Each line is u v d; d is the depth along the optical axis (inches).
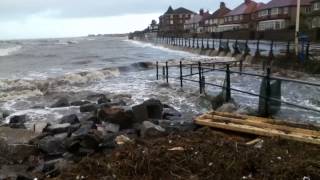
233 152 249.4
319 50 1025.5
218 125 322.7
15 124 424.2
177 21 6437.0
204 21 5246.1
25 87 772.6
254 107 448.8
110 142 312.3
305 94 577.6
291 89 629.3
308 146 267.6
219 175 219.5
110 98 606.9
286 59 939.3
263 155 244.5
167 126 359.3
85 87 779.4
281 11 3248.0
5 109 555.8
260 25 3590.1
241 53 1279.5
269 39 2130.9
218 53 1473.9
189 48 1925.4
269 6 3449.8
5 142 323.3
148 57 1718.8
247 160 233.9
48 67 1341.0
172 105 531.5
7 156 298.2
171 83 742.5
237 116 347.3
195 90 625.6
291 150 259.3
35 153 309.6
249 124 322.3
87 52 2571.4
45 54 2345.0
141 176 222.5
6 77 984.9
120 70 1101.7
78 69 1203.9
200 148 259.0
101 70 1024.9
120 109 406.3
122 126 384.8
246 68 1004.6
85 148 301.6
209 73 919.7
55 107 551.8
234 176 219.0
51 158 300.2
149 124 361.4
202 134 304.2
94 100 606.5
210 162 235.3
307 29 1989.4
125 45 4025.6
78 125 388.8
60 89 754.8
